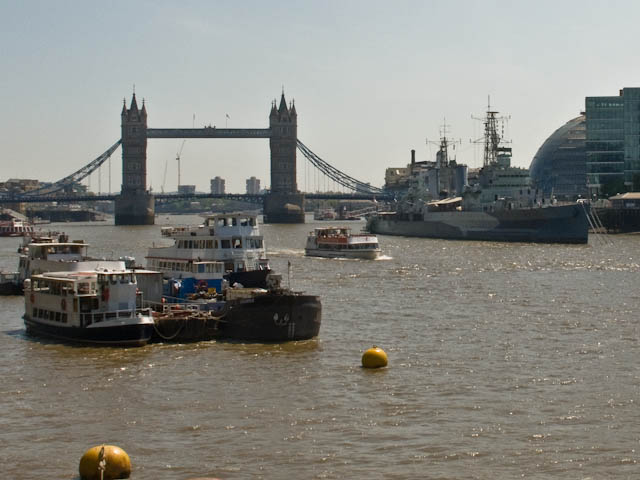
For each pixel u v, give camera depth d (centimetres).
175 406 6725
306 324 9269
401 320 10606
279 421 6325
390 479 5272
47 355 8644
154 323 9150
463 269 17888
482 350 8606
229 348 8900
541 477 5284
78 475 5369
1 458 5656
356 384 7312
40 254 13475
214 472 5394
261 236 12962
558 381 7306
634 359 8094
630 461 5494
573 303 11931
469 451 5684
